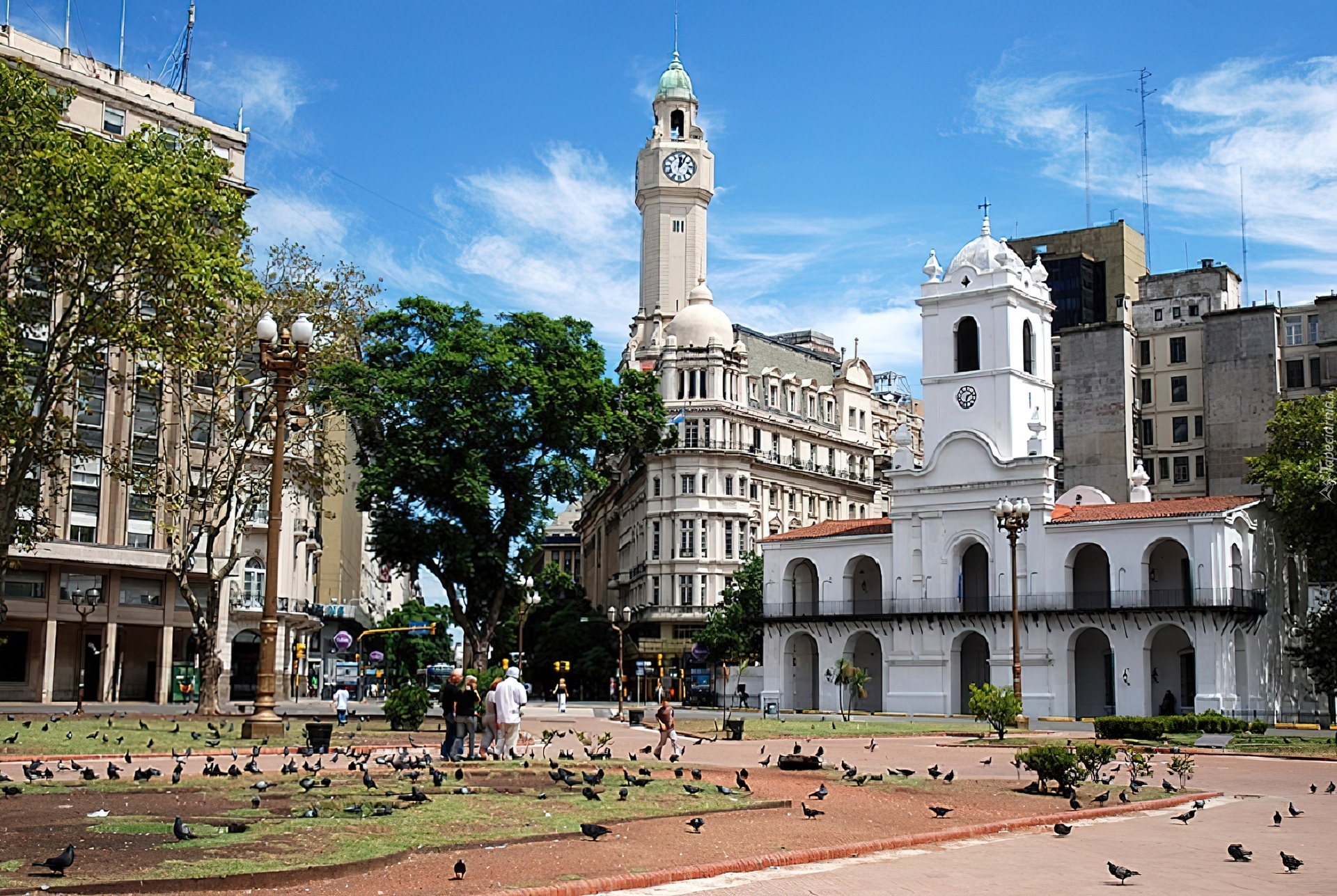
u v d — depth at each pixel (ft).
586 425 217.77
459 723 102.89
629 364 416.67
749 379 375.45
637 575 374.63
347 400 201.57
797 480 383.86
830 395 411.13
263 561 263.29
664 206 449.89
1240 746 156.35
